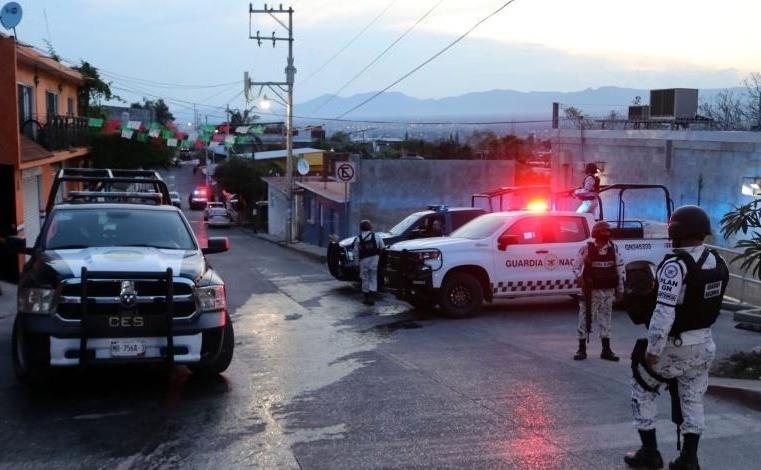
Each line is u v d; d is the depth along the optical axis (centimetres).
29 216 2136
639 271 538
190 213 6931
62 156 2425
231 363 890
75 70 3094
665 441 597
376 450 574
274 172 6397
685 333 510
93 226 841
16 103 1819
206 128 4188
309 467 539
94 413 672
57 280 695
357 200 2992
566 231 1347
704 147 1847
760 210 852
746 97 2488
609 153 2220
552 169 2505
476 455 562
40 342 691
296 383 788
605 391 754
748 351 911
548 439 600
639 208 2075
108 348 695
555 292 1332
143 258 749
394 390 759
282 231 4784
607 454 565
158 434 612
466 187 3053
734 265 1559
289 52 4028
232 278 2042
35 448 575
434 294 1270
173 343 709
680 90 2248
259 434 613
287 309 1416
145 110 6088
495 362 900
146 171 1081
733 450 575
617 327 1171
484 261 1291
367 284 1466
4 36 1806
